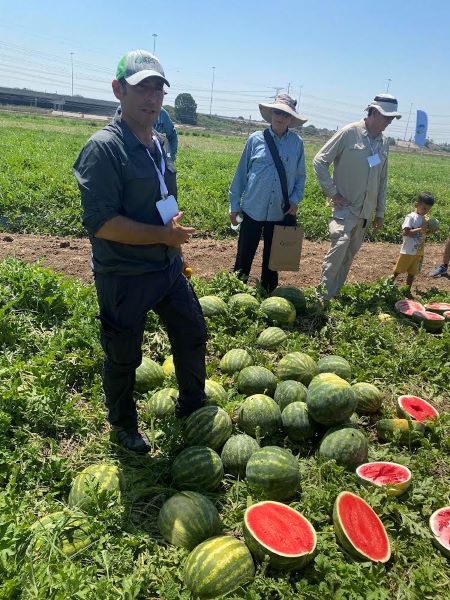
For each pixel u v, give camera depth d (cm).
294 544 342
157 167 397
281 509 369
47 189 1425
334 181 782
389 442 488
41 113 7969
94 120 7550
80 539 342
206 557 322
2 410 468
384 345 695
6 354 574
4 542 312
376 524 375
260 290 780
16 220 1234
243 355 586
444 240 1526
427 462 452
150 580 329
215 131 9500
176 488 415
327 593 318
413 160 6188
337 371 563
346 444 433
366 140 748
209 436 443
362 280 1041
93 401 505
